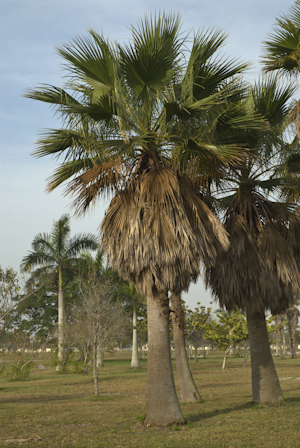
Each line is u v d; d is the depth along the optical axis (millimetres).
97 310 19375
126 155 9711
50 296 55344
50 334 39156
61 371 33500
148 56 8594
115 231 9711
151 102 9547
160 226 9148
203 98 9727
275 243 11836
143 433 8836
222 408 12281
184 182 10367
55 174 10594
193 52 9180
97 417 11523
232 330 35938
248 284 11883
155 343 9797
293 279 11656
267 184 12992
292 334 60844
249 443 7711
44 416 12008
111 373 33094
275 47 11086
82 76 9102
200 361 51906
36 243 34906
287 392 16062
